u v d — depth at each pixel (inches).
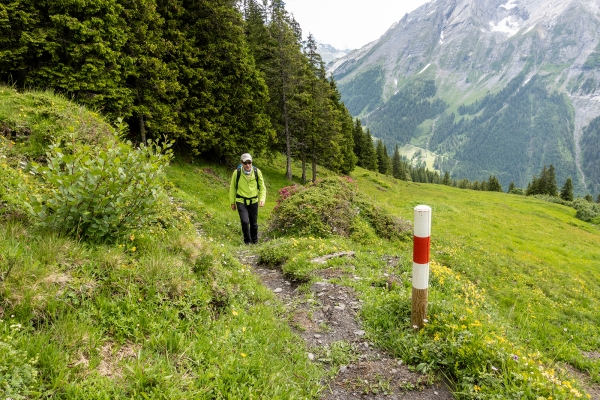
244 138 1086.4
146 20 773.3
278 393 122.3
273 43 1311.5
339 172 2052.2
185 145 973.2
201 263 177.6
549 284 562.3
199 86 933.2
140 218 175.0
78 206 151.3
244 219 385.1
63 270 131.5
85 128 343.9
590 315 447.5
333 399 133.7
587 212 2209.6
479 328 162.1
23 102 354.0
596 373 282.2
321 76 1609.3
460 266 534.3
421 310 167.5
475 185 4926.2
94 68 648.4
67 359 101.0
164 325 131.9
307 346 167.3
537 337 340.8
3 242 129.0
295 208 433.1
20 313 108.3
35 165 147.5
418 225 162.4
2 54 569.3
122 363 109.9
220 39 967.0
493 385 131.0
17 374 88.1
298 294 228.7
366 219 526.0
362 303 204.2
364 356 159.2
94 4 644.1
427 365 146.3
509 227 1159.0
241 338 146.2
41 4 605.3
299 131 1444.4
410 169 5846.5
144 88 793.6
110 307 127.6
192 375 114.9
